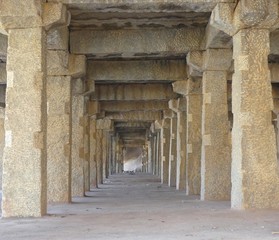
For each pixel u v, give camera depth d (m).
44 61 13.13
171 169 29.50
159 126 35.62
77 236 8.96
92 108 25.33
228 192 17.11
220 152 17.16
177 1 13.17
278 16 12.77
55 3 12.98
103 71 20.98
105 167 42.44
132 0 13.16
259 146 12.88
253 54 13.06
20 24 12.77
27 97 12.75
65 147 17.80
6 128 12.70
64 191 17.58
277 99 24.20
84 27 17.47
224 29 13.59
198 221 10.84
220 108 17.23
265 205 12.77
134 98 25.25
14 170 12.62
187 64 19.70
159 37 17.64
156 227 10.02
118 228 9.98
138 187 28.44
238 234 8.81
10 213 12.53
